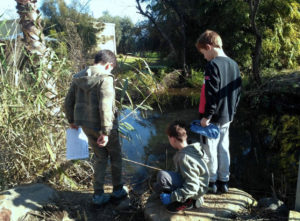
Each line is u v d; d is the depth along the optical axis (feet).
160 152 14.90
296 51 33.78
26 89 11.00
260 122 19.98
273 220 7.79
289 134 17.17
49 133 11.16
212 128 8.12
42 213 8.32
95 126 8.13
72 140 8.79
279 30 32.55
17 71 11.07
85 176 11.54
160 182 7.84
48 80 11.42
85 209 8.85
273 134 17.42
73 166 11.46
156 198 8.76
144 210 8.34
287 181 11.62
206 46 8.28
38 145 10.83
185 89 32.76
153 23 37.86
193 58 38.60
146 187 11.10
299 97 22.27
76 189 10.47
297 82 24.68
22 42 11.60
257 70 26.35
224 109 8.20
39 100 10.40
